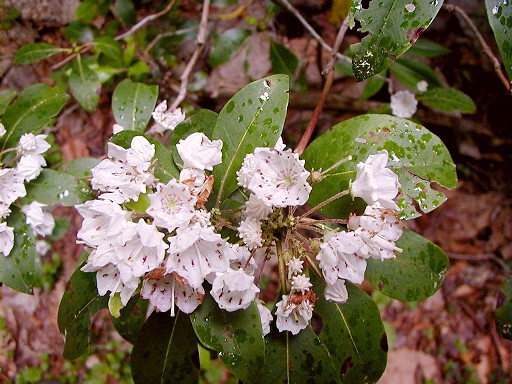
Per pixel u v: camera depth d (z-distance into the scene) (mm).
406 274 172
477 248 388
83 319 177
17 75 373
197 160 149
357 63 145
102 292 150
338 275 147
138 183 144
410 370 355
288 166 143
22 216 188
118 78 341
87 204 141
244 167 149
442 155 159
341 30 212
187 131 172
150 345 179
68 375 356
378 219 143
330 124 375
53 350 362
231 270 139
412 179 159
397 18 141
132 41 310
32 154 193
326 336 177
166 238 142
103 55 307
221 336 153
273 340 169
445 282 382
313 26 350
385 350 175
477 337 363
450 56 359
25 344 363
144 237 134
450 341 362
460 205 395
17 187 182
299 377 167
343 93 368
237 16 354
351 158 154
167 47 347
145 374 179
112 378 355
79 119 390
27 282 184
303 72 328
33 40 373
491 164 390
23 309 370
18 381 352
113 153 150
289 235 151
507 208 390
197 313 154
